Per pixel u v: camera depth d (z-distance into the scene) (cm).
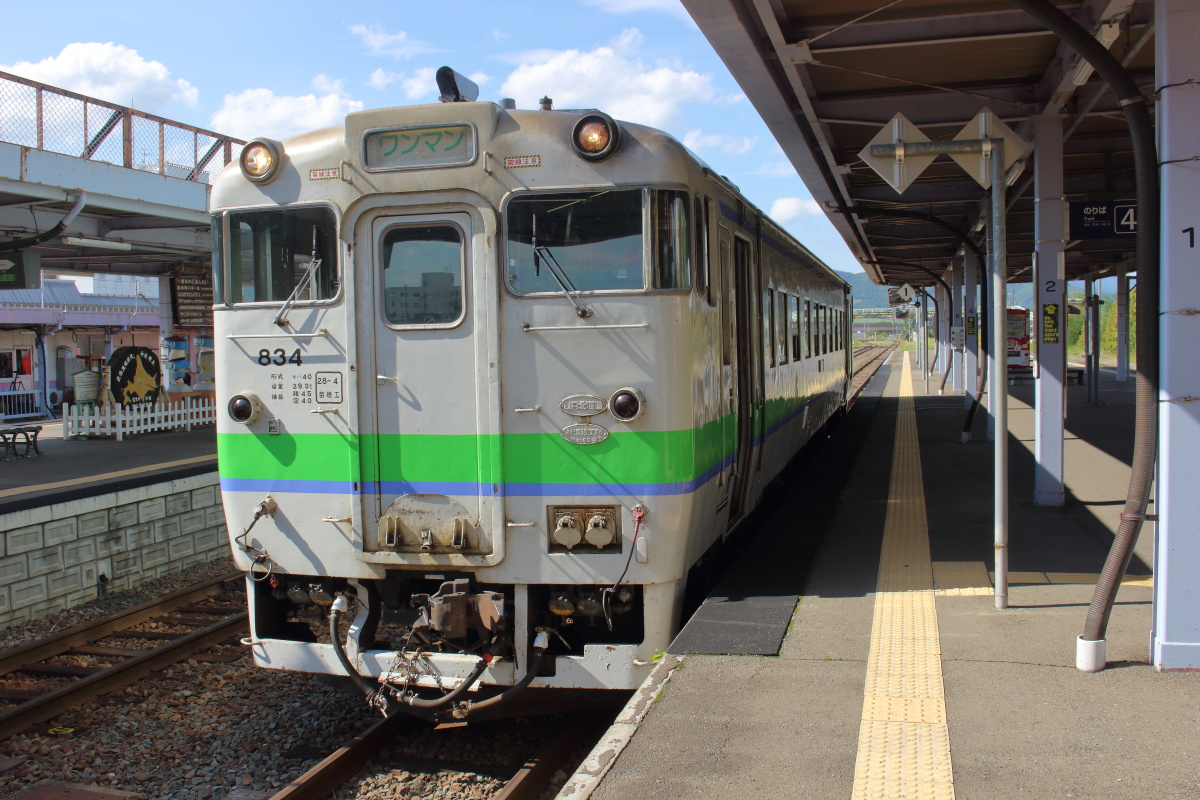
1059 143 943
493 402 517
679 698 447
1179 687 446
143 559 1009
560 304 513
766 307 848
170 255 1791
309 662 556
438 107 523
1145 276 455
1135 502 455
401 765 541
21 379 2895
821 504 970
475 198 519
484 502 522
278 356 548
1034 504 946
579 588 527
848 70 809
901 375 3925
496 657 525
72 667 728
